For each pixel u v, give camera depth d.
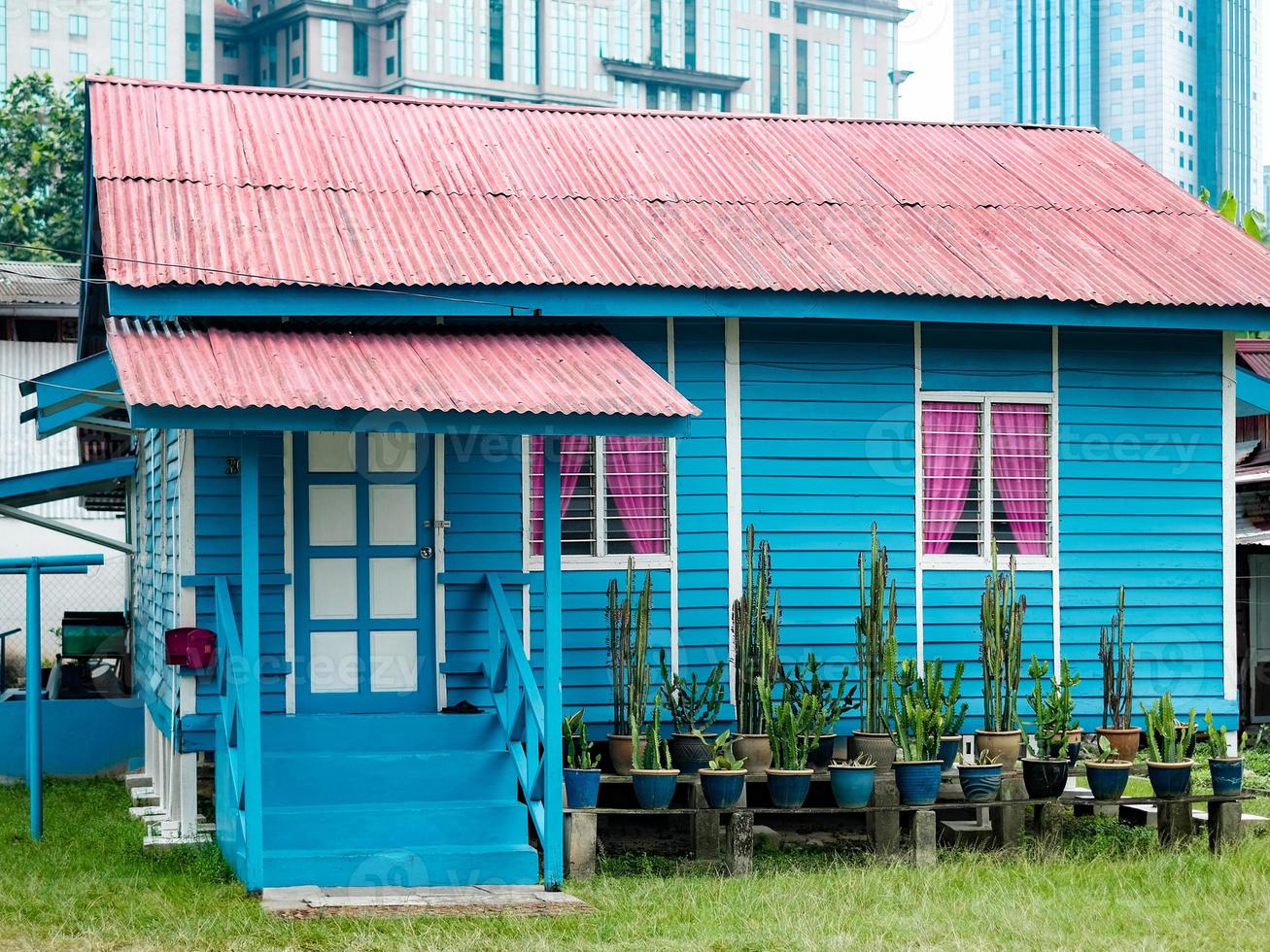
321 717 11.45
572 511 12.80
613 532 12.84
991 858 11.78
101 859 11.59
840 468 13.19
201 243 11.92
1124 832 12.80
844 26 74.00
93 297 15.60
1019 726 12.70
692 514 12.91
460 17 67.06
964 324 13.47
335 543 12.09
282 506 11.98
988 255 13.54
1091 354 13.77
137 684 17.72
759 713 12.26
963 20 95.50
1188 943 9.26
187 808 11.85
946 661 13.33
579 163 14.55
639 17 70.31
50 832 13.03
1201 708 13.83
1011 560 12.92
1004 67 93.94
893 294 12.59
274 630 11.90
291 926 9.30
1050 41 92.31
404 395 10.39
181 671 11.64
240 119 14.45
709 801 11.48
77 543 28.89
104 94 14.40
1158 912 10.00
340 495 12.12
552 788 10.57
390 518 12.21
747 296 12.44
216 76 66.31
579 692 12.66
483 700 12.26
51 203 40.44
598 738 12.67
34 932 9.20
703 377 12.98
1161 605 13.82
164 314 11.41
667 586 12.85
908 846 12.14
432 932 9.18
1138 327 13.30
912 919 9.70
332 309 11.74
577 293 12.15
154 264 11.40
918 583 13.30
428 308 11.93
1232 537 14.03
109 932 9.10
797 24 72.94
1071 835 12.77
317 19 65.69
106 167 12.89
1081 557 13.66
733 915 9.77
